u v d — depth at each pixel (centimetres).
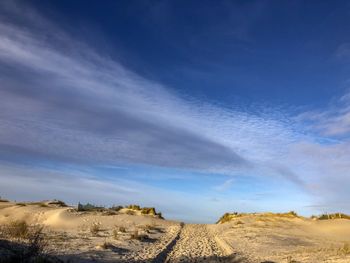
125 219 5244
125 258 1853
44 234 2592
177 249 2602
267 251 2522
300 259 1927
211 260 2091
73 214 5203
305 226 5381
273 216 6731
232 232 4431
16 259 1242
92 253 1856
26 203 6266
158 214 6950
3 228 2314
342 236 4200
